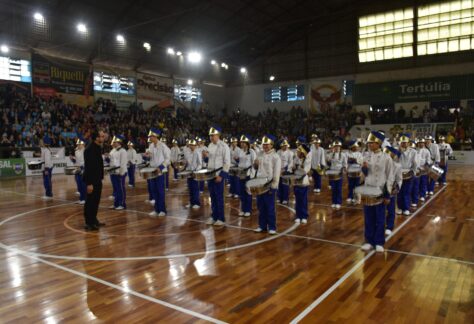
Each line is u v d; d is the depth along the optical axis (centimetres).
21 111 2209
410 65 3006
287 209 1030
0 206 1094
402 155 957
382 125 2928
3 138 1981
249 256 618
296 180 848
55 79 2498
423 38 2942
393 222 776
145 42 2673
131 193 1346
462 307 425
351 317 404
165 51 2967
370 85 3136
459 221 864
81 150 1128
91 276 531
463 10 2783
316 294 465
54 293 473
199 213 980
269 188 756
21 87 2341
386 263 579
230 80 3853
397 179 639
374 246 655
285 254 628
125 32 2553
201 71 3466
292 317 405
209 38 2972
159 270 554
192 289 483
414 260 593
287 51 3541
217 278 521
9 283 507
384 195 637
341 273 538
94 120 2512
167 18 2533
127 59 2828
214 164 855
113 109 2738
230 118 3534
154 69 3105
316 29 3369
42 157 1244
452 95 2836
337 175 1038
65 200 1203
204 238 732
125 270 555
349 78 3259
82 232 783
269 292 472
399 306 430
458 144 2533
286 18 3039
